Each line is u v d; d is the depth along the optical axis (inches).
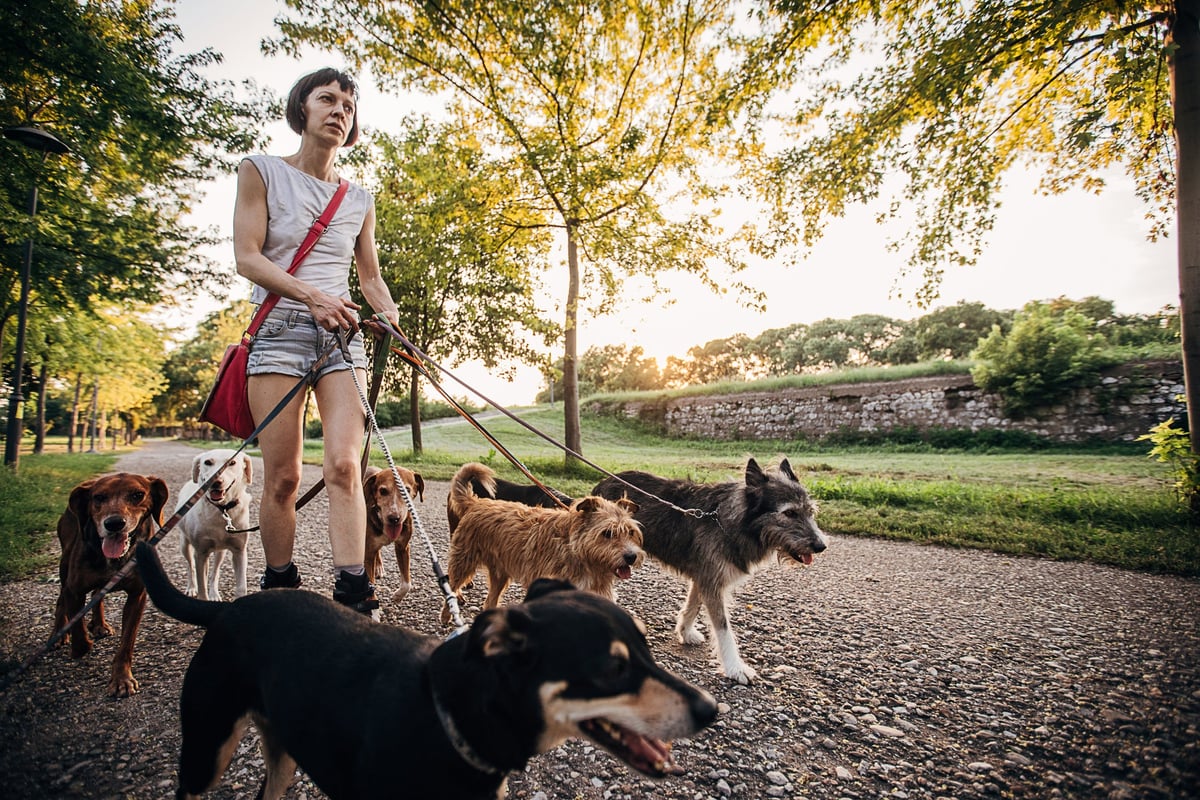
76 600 128.6
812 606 183.3
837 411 919.7
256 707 72.5
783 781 92.0
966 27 327.6
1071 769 94.9
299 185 112.3
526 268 551.5
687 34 450.6
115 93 396.5
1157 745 99.8
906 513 324.2
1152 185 375.2
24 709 109.0
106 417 1716.3
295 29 438.6
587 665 60.4
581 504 145.4
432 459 663.1
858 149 390.6
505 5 433.4
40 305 557.6
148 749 97.3
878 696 122.1
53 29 369.4
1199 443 281.9
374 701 61.5
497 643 57.4
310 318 109.3
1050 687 124.4
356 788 60.9
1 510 303.9
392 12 443.8
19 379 491.8
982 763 97.1
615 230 490.3
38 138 362.9
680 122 470.3
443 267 537.0
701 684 129.0
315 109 114.6
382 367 123.6
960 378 836.0
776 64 396.5
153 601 77.1
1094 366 717.9
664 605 186.9
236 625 73.3
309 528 294.0
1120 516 288.8
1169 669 130.6
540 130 484.4
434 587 195.8
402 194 617.3
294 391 102.2
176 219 513.3
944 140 374.3
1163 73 332.8
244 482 171.0
